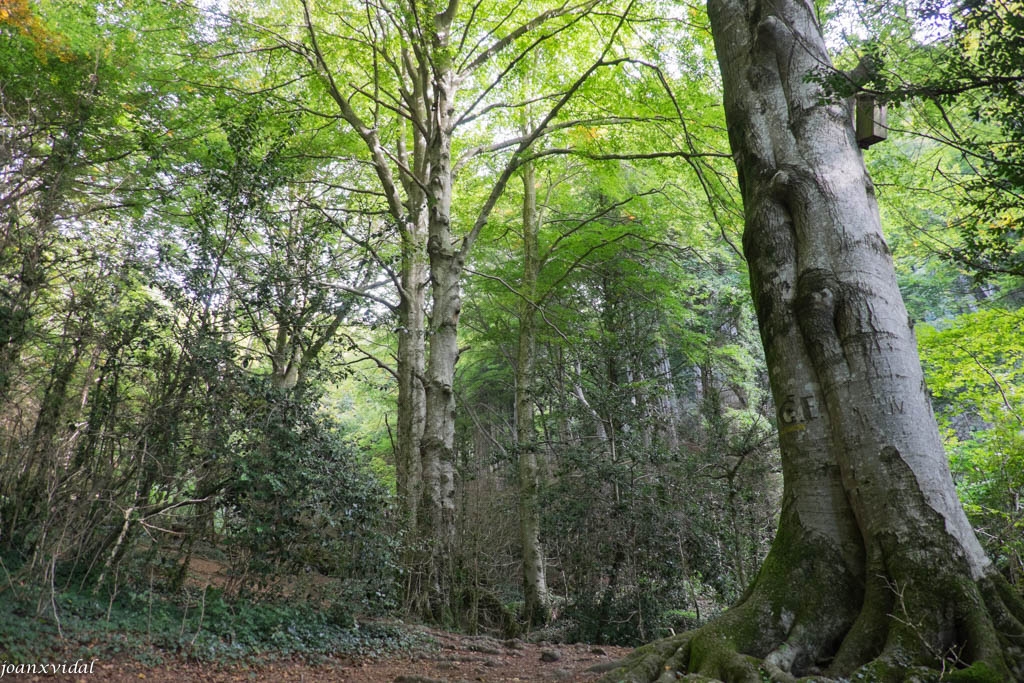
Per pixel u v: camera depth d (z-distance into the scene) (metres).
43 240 8.02
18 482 7.01
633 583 10.62
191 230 9.46
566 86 13.91
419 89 14.09
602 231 15.76
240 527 7.52
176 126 11.65
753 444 11.19
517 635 11.18
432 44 11.75
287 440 8.01
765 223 5.69
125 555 6.98
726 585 11.01
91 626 6.01
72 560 6.92
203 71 12.63
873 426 4.81
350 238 10.82
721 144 13.03
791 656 4.44
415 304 14.22
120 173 11.15
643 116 12.84
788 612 4.73
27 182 8.44
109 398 7.55
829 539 4.89
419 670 6.79
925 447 4.73
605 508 11.20
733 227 13.19
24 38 9.34
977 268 6.89
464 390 23.91
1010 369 12.44
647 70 12.40
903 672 3.98
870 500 4.71
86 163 9.55
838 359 5.07
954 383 12.33
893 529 4.57
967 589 4.31
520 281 17.05
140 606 6.88
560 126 12.52
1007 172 5.48
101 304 7.82
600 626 10.55
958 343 11.93
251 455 7.65
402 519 10.20
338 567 8.34
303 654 6.91
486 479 15.44
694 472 11.44
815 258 5.36
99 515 6.93
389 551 8.88
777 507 11.89
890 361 4.94
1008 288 15.32
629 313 18.81
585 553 11.26
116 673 5.34
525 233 16.03
